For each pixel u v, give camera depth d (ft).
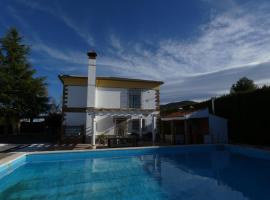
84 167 38.52
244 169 36.60
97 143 66.08
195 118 67.72
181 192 25.12
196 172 34.76
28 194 24.54
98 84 75.10
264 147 49.57
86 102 72.38
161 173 34.30
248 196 23.50
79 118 71.20
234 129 64.28
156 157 48.42
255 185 27.66
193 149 55.83
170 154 51.83
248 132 58.85
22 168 37.55
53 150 48.88
